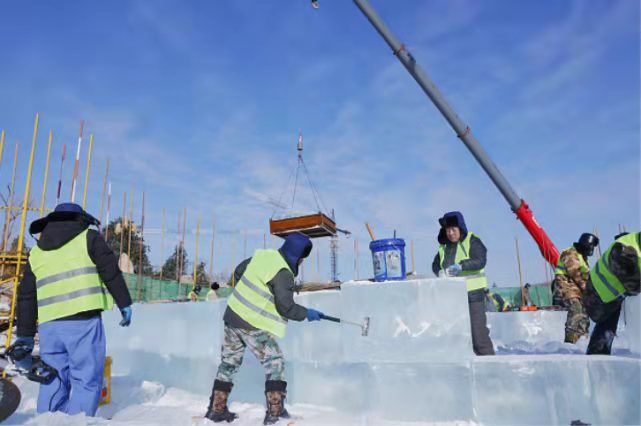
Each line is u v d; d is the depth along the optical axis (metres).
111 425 2.86
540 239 10.23
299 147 12.26
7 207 8.37
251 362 3.90
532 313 6.17
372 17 10.01
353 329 3.30
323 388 3.57
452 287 3.15
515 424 2.91
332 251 12.12
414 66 10.17
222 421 3.20
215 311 4.20
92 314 3.09
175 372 4.36
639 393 2.73
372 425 3.02
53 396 2.97
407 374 3.15
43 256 3.08
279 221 9.31
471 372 3.02
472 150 10.44
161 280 13.06
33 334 3.14
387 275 3.42
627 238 3.47
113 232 17.03
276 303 3.15
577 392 2.87
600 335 3.78
